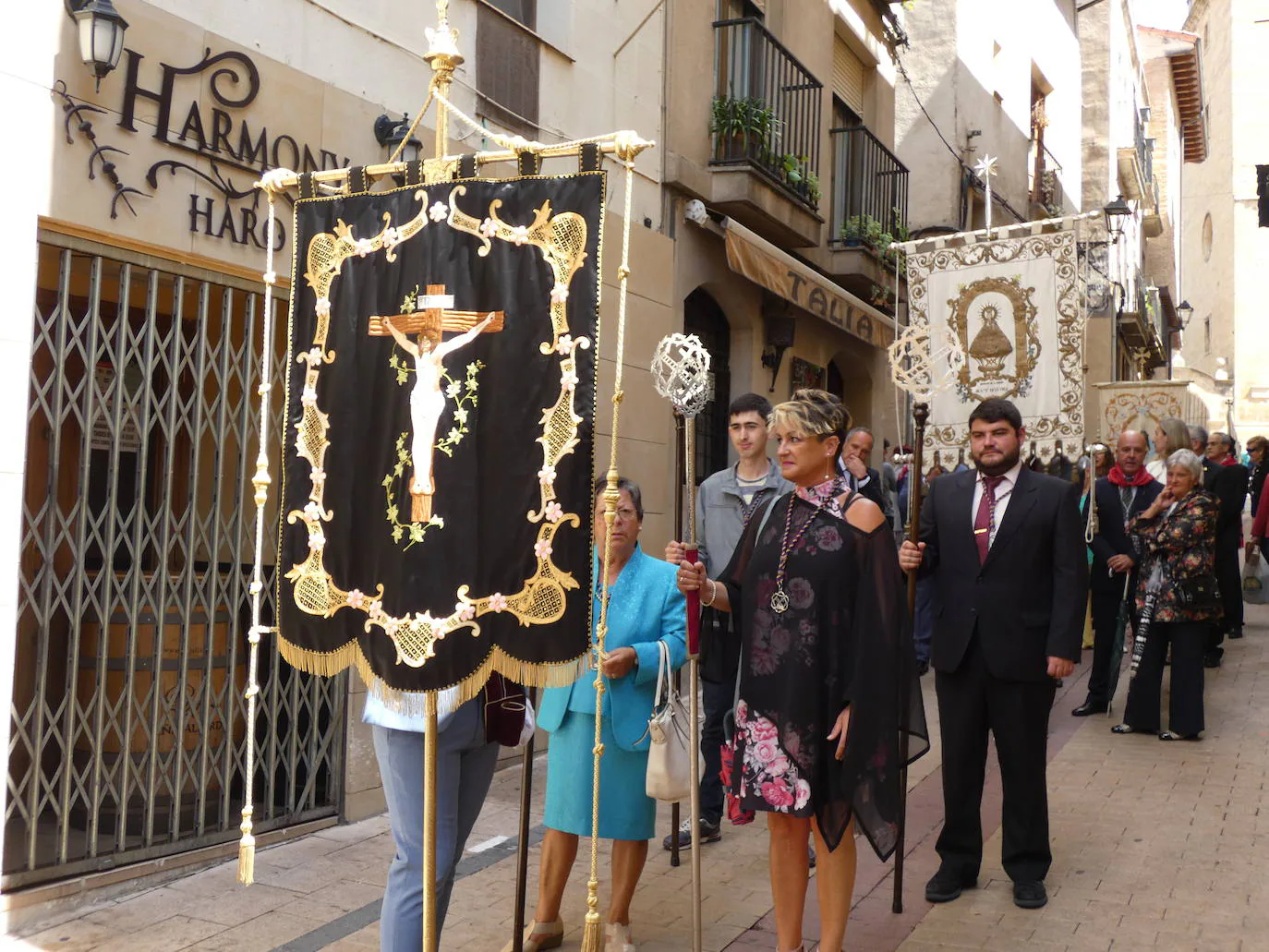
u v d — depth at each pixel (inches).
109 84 186.2
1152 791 249.8
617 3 336.5
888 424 567.2
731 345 428.8
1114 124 1046.4
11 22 171.8
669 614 169.8
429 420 130.4
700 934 150.3
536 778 268.5
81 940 170.9
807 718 149.9
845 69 540.4
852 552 152.8
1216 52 1535.4
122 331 192.2
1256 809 235.9
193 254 200.7
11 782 177.5
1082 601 184.5
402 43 251.8
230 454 220.5
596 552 172.6
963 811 191.8
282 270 217.9
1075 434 305.1
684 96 374.0
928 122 655.1
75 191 181.5
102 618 189.3
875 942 171.3
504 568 128.3
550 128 305.6
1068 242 307.6
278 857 209.5
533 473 128.1
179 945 169.8
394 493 132.7
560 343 128.1
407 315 133.3
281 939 172.6
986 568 189.2
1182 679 297.6
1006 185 749.3
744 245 379.9
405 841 137.9
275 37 218.8
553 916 170.1
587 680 163.3
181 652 201.6
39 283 199.6
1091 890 191.9
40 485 197.0
